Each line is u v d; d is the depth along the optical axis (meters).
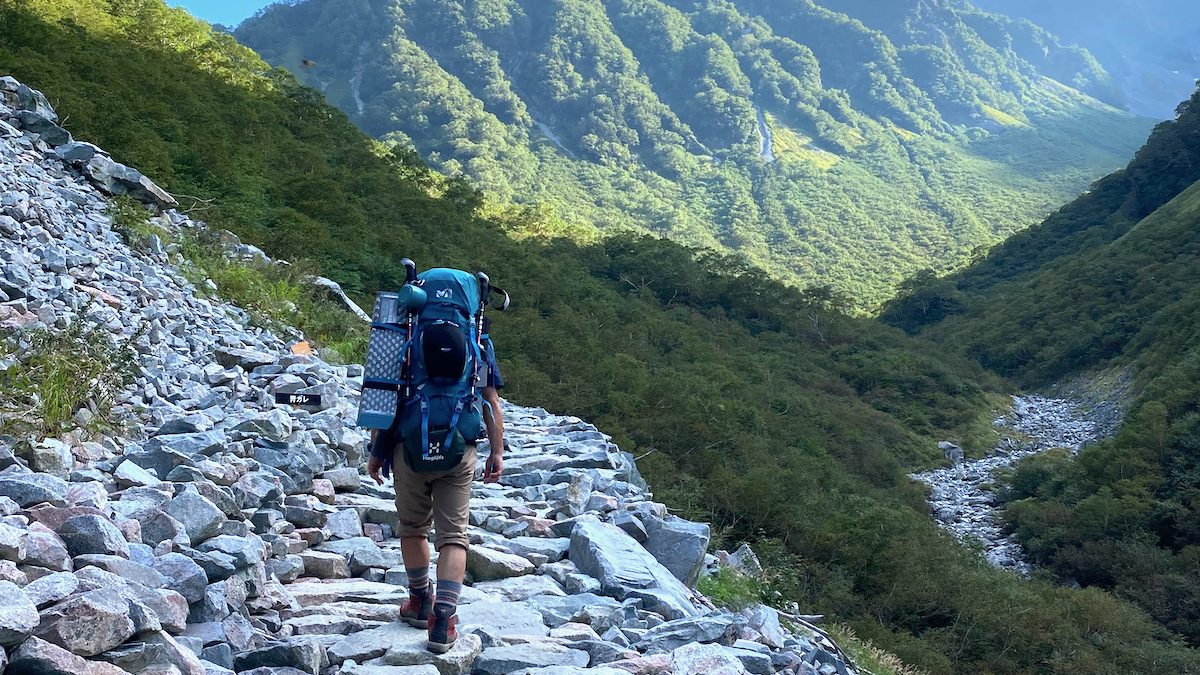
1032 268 134.38
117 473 4.79
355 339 13.88
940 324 119.06
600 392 31.02
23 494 3.76
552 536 6.38
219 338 9.88
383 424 3.71
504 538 6.05
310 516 5.48
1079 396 78.12
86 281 9.38
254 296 13.11
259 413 6.96
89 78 28.17
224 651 3.35
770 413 47.53
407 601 4.16
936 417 68.62
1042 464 52.00
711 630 4.88
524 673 3.75
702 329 69.31
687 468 26.88
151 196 14.61
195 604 3.57
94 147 14.23
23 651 2.54
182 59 44.25
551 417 12.14
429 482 3.89
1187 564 38.81
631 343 46.53
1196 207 102.38
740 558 9.37
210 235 14.89
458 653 3.81
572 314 44.22
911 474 56.91
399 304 3.84
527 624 4.52
